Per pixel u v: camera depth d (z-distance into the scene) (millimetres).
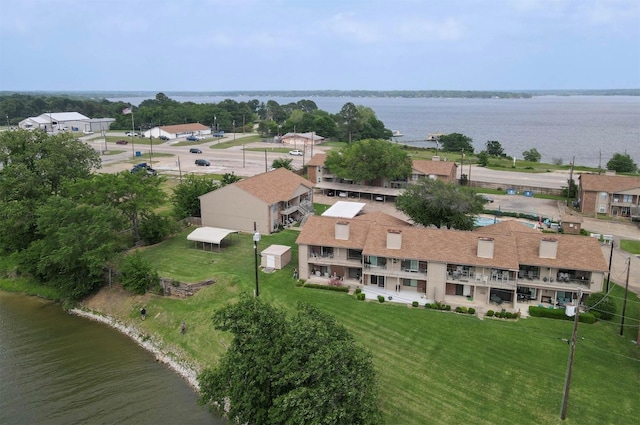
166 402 41531
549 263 51969
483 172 126188
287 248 64250
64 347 50906
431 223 67812
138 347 51062
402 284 56719
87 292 61844
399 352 44281
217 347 48656
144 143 176875
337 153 103438
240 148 165875
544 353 43750
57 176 78812
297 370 32125
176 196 82250
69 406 41031
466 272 53438
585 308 51125
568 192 97000
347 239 58250
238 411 34562
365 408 30969
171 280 58625
